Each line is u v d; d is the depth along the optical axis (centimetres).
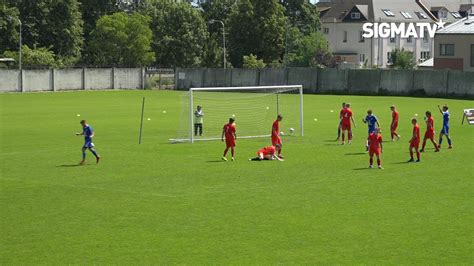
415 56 17275
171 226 2822
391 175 3925
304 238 2636
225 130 4500
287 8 16825
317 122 6925
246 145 5297
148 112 8038
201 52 14950
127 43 13838
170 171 4100
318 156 4675
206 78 12300
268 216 2975
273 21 14738
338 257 2406
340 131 5647
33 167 4262
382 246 2531
